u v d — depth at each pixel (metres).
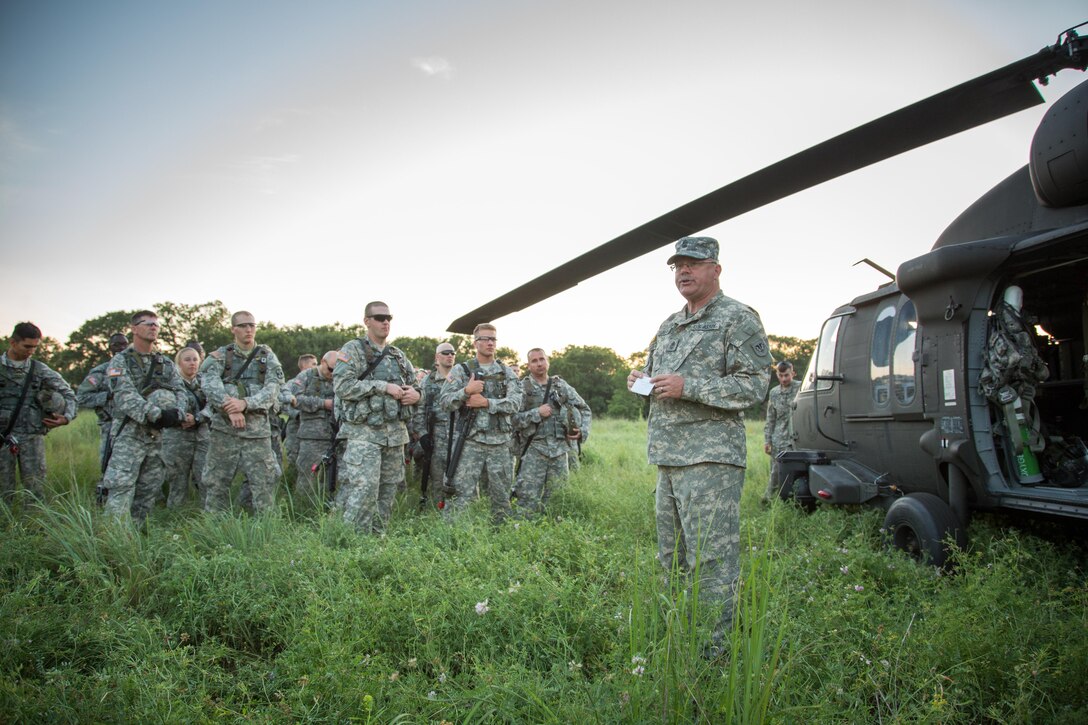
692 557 3.24
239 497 7.40
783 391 8.77
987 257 4.39
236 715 2.44
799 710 2.18
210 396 6.03
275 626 3.34
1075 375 5.14
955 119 2.95
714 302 3.48
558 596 3.25
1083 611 3.21
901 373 5.46
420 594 3.29
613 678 2.37
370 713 2.33
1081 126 3.91
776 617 2.77
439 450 7.44
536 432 7.16
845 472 6.04
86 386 7.53
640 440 18.16
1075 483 4.58
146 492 6.05
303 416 7.96
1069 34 2.63
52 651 2.98
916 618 3.42
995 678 2.72
